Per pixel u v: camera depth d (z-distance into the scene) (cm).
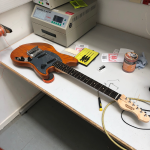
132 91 86
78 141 146
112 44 117
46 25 114
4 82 137
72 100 83
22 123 162
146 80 91
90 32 130
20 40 126
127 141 67
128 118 75
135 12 115
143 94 84
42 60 99
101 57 107
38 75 95
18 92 155
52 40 121
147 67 99
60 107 173
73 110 79
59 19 108
